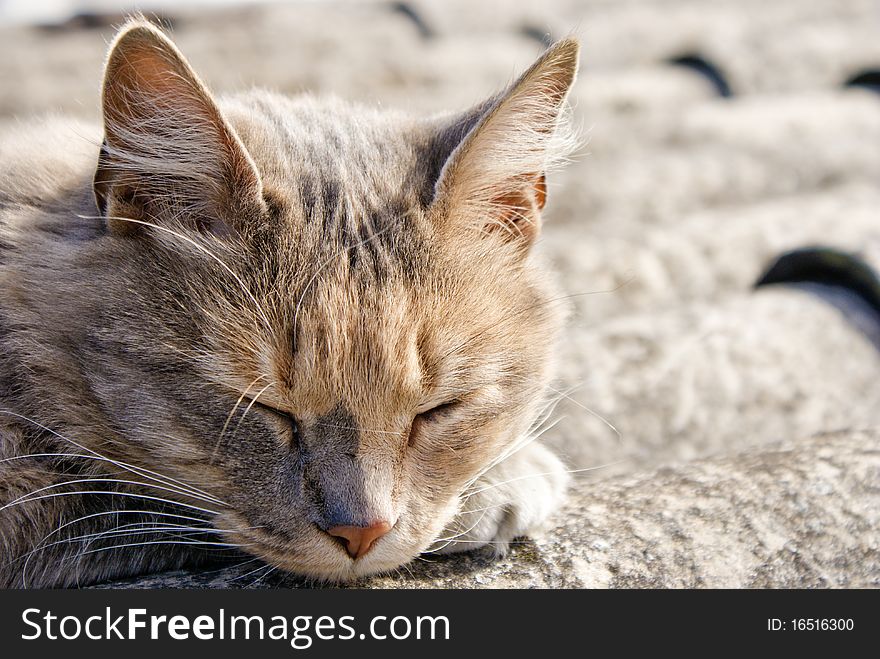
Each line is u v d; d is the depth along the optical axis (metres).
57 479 0.58
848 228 0.74
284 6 1.46
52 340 0.58
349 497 0.56
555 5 1.51
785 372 0.67
